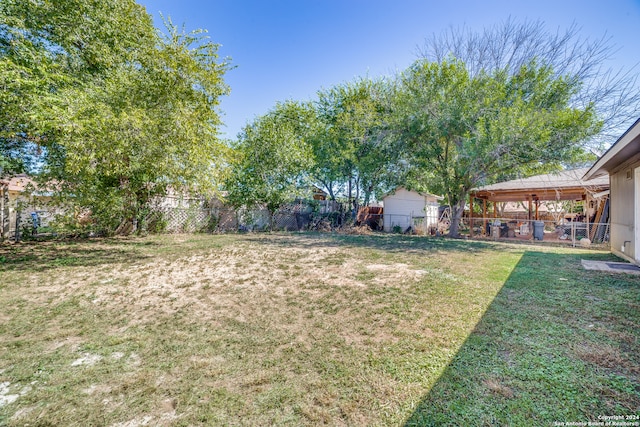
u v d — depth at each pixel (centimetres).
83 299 379
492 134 895
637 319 301
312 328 289
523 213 1831
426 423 161
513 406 173
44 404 179
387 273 520
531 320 301
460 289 417
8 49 602
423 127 1073
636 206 580
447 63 1094
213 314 329
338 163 1628
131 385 197
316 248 835
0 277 484
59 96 545
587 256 703
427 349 243
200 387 195
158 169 651
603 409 170
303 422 163
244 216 1388
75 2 676
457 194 1224
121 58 809
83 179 680
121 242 918
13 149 723
